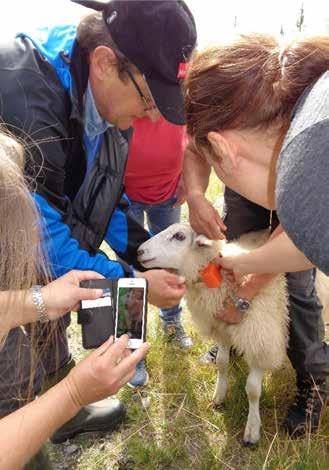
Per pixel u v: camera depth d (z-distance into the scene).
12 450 0.47
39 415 0.49
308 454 0.90
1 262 0.44
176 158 1.16
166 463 0.97
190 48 0.66
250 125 0.46
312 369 1.01
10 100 0.65
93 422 1.03
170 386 1.16
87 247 0.88
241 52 0.46
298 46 0.43
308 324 1.00
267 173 0.47
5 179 0.42
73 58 0.71
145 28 0.64
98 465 0.97
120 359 0.57
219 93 0.46
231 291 0.97
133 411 1.09
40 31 0.77
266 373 1.16
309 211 0.35
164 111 0.69
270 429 1.04
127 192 1.21
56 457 1.00
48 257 0.66
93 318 0.60
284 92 0.43
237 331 0.99
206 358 1.24
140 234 1.09
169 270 1.05
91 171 0.84
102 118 0.78
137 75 0.69
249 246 1.04
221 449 1.00
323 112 0.35
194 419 1.08
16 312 0.48
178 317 1.29
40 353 0.71
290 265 0.75
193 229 1.02
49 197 0.74
